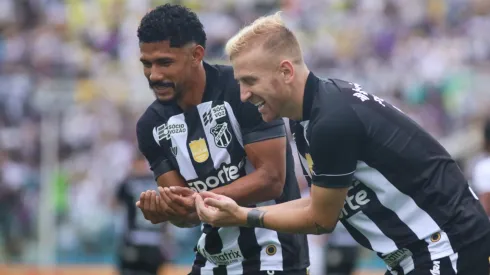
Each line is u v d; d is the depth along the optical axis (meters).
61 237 14.84
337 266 12.12
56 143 15.09
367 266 14.88
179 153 6.21
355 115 5.12
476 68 19.52
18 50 19.06
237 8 21.17
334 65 19.66
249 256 6.35
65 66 18.81
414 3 22.16
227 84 6.09
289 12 21.30
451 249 5.21
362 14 21.53
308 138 5.22
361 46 20.61
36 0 20.70
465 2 22.38
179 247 14.98
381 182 5.26
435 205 5.24
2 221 14.88
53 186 14.84
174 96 5.90
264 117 5.34
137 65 18.66
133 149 16.11
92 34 19.88
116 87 16.94
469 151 12.21
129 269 11.62
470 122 17.02
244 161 6.16
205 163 6.16
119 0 20.34
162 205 5.87
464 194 5.32
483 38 21.41
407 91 17.62
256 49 5.16
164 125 6.23
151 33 5.71
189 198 5.86
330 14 21.39
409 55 20.53
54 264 14.73
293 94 5.22
